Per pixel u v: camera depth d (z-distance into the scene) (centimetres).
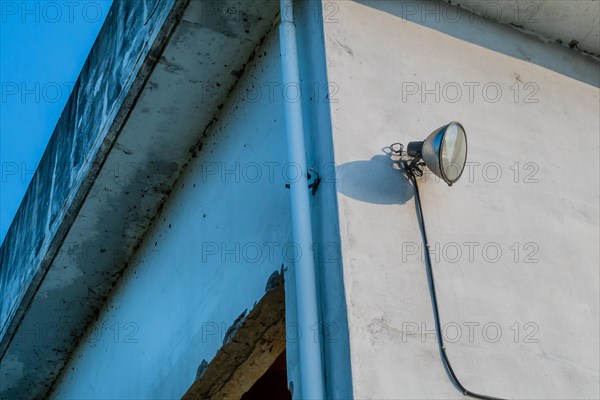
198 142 596
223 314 500
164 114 577
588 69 572
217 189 554
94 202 629
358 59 474
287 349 423
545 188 489
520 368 414
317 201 430
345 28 482
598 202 502
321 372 387
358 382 374
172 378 543
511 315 428
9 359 755
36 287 690
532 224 468
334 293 399
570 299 450
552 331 434
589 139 530
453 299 418
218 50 547
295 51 466
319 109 452
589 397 422
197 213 572
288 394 671
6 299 745
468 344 409
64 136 695
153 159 602
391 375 382
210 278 529
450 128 424
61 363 767
